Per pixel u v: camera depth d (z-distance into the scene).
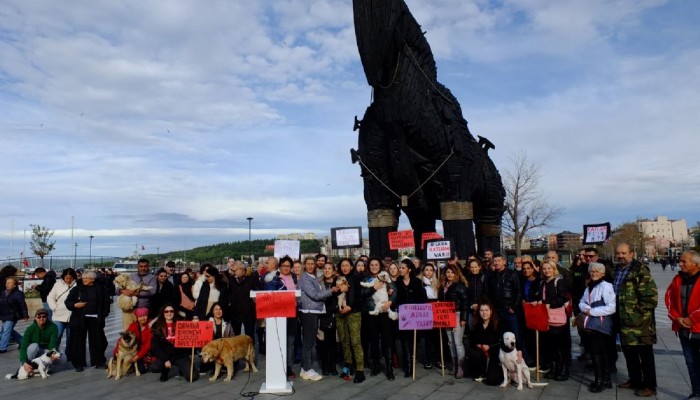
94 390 7.25
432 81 10.92
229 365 7.64
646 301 6.35
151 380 7.84
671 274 40.78
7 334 11.02
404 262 8.34
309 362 7.59
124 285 8.75
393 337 8.21
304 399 6.52
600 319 6.61
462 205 11.12
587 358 8.30
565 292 7.20
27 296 18.14
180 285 10.09
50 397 6.91
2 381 7.96
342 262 7.89
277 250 10.77
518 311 7.96
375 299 7.59
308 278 7.71
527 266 7.87
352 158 11.62
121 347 8.01
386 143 11.09
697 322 5.79
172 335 7.78
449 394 6.61
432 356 8.54
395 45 9.85
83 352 8.74
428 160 10.98
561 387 6.84
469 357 7.39
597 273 6.70
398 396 6.54
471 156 11.69
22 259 26.41
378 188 11.59
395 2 9.45
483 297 7.31
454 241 11.09
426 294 8.23
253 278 9.23
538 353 7.17
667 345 9.78
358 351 7.38
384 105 10.22
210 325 7.68
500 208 14.77
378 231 11.69
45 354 8.21
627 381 6.78
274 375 6.95
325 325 7.73
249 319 8.99
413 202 11.58
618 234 74.75
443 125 10.82
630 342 6.40
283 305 7.04
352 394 6.68
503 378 7.05
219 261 47.25
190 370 7.70
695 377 5.98
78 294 8.86
